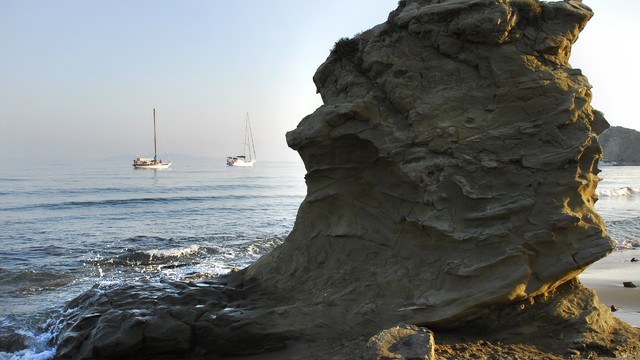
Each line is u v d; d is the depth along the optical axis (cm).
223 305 1003
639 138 14325
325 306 948
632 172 10469
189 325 920
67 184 6788
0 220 3344
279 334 903
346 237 1060
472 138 934
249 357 898
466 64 993
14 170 11244
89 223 3262
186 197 5097
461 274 867
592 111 962
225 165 18125
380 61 1043
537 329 882
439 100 980
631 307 1268
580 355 830
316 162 1103
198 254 2202
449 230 902
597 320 893
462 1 976
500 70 955
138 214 3769
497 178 913
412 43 1040
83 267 1919
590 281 1612
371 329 891
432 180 948
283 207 4388
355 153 1050
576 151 887
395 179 1005
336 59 1152
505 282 845
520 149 919
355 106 1002
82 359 887
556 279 873
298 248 1132
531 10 973
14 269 1852
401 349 754
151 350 902
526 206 873
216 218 3588
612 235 2770
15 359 973
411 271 952
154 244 2452
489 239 871
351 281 1008
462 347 836
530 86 932
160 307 976
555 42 960
